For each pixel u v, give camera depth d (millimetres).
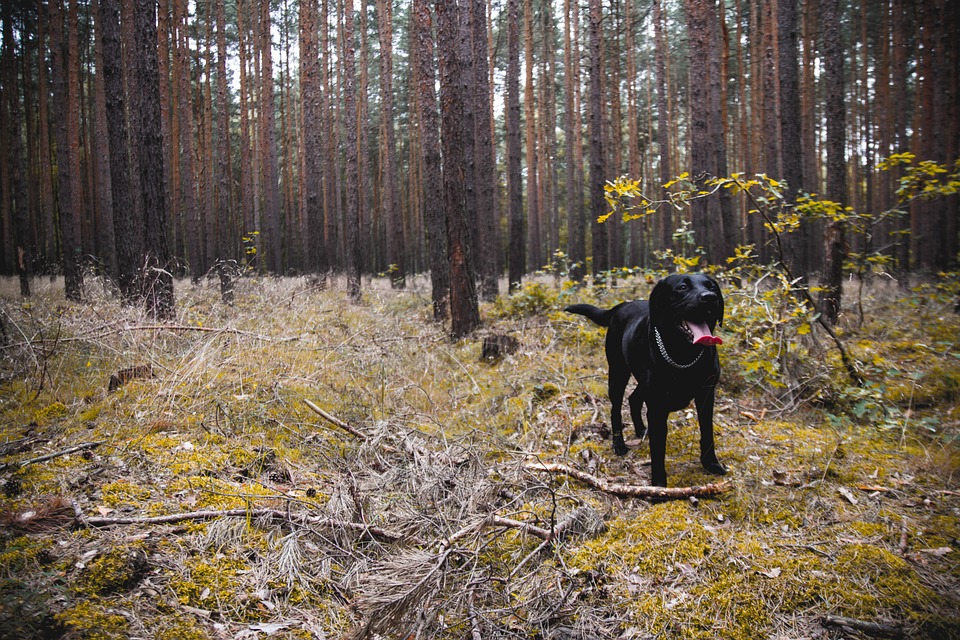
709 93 13477
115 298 7355
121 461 3359
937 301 7547
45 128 20328
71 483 3045
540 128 25547
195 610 2184
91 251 22703
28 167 23188
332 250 22344
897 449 3807
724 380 5207
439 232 9703
